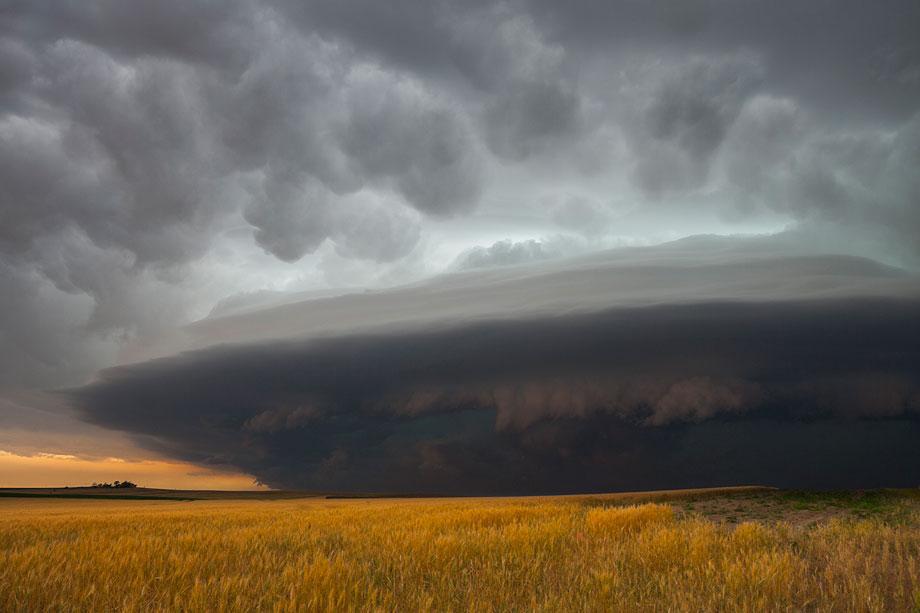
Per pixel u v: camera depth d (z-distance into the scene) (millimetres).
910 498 32719
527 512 22359
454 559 10969
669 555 10922
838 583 9055
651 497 48906
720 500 37969
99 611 7895
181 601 8125
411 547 12734
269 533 17297
